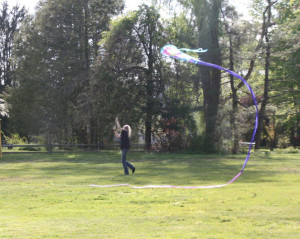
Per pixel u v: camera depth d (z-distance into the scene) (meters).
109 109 31.06
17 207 7.70
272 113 42.00
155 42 31.44
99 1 34.03
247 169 15.91
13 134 43.16
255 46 31.56
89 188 10.18
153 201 8.24
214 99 29.89
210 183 11.23
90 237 5.32
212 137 29.25
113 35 30.80
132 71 31.25
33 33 36.72
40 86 35.91
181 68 31.03
